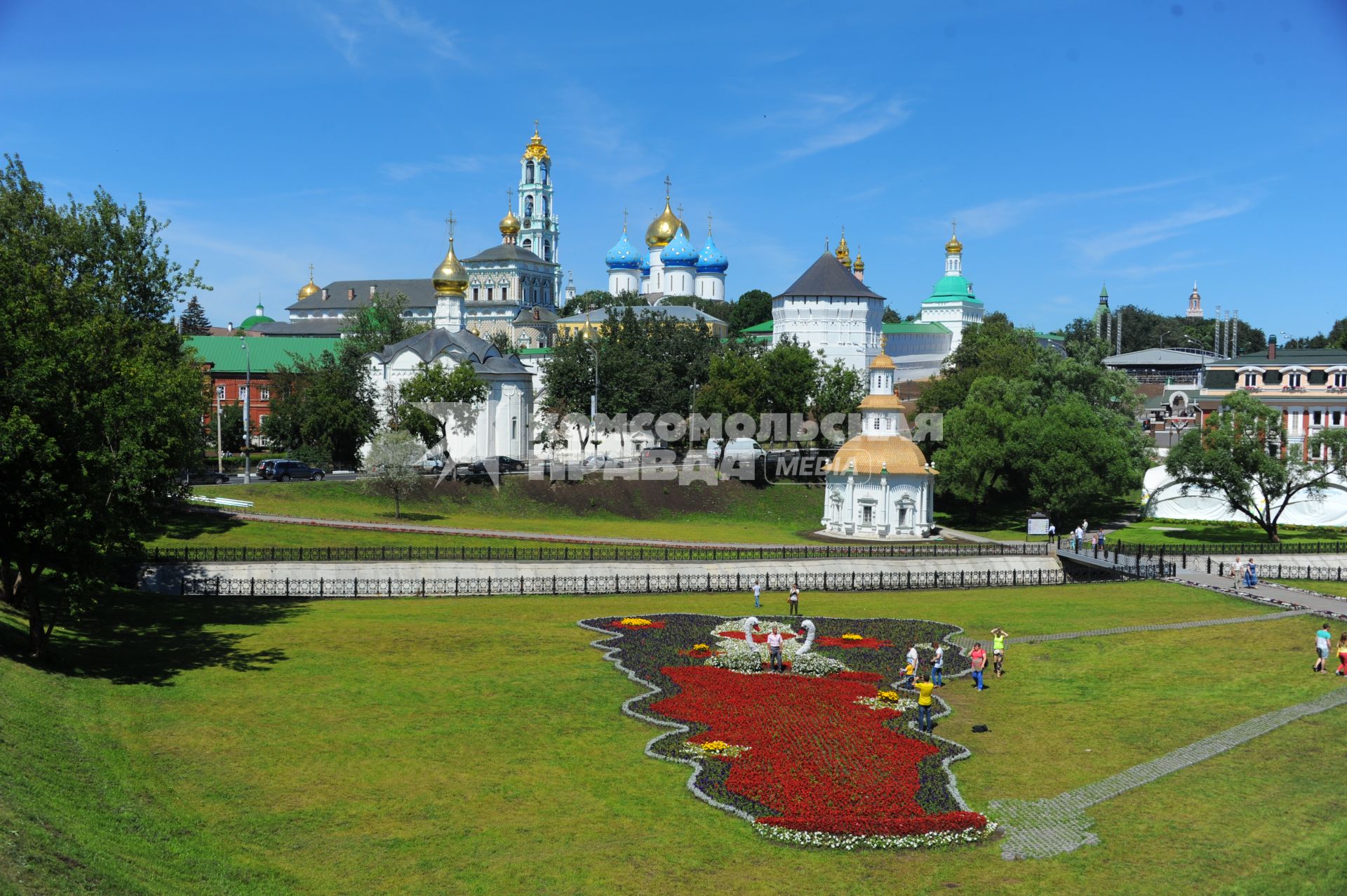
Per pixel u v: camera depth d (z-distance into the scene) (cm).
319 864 3550
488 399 14538
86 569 5303
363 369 15375
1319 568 9131
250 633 6481
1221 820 3941
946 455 12456
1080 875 3541
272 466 12650
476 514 11925
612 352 15388
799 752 4566
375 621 6931
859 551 9375
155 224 8762
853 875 3544
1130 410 14812
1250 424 10994
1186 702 5341
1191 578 8831
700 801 4100
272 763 4356
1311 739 4738
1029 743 4772
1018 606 7850
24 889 2886
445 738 4722
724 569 8544
